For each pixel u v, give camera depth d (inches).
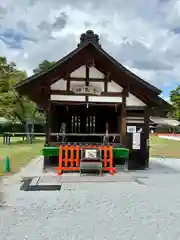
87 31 354.0
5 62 1064.2
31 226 163.9
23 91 352.2
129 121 391.2
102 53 348.5
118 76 359.9
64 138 378.6
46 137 356.8
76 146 344.5
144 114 390.0
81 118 415.8
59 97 364.2
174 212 193.6
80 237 148.1
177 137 1525.6
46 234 151.9
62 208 200.1
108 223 170.1
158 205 210.5
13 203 213.0
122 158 369.1
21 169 373.1
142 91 364.8
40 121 1419.8
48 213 188.5
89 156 338.6
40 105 405.7
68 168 338.6
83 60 350.9
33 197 231.0
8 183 285.0
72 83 363.9
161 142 1123.3
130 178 316.2
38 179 304.0
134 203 215.0
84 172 342.0
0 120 1504.7
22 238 146.1
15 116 1097.4
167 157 566.3
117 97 370.0
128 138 387.5
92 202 216.4
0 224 167.2
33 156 535.8
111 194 242.4
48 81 348.2
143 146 388.8
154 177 326.0
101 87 369.4
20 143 932.0
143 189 263.6
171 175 341.1
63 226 164.2
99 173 337.1
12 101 979.9
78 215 184.7
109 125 414.6
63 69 350.3
